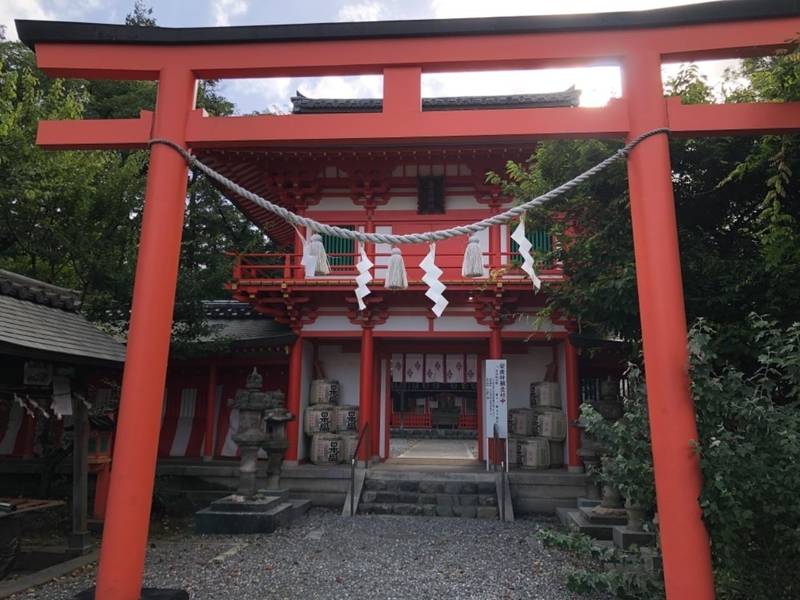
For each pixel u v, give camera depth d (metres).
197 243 22.52
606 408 10.38
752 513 4.19
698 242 7.55
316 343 16.05
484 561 8.20
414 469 13.82
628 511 8.33
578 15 5.20
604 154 8.16
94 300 13.22
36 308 8.49
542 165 9.32
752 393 4.55
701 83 8.09
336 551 8.82
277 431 12.02
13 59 14.45
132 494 4.84
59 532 9.93
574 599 6.53
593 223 8.60
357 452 13.22
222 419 16.11
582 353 14.77
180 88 5.54
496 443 13.20
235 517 10.23
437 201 14.99
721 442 4.23
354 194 15.25
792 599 4.37
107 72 5.66
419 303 14.48
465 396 33.00
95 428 10.03
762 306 6.56
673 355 4.64
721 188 7.61
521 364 15.69
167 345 5.27
